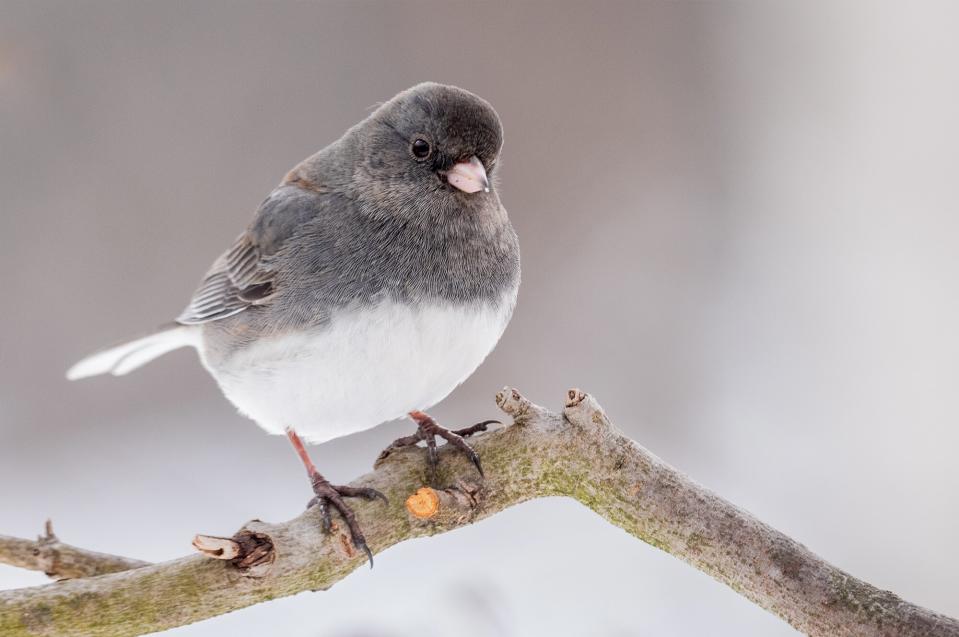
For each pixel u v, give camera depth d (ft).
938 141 40.73
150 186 39.47
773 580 16.28
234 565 17.29
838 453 33.91
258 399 22.30
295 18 40.22
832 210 41.47
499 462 18.52
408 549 30.63
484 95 41.01
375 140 22.34
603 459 17.87
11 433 37.55
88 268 39.17
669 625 26.18
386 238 21.59
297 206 22.68
